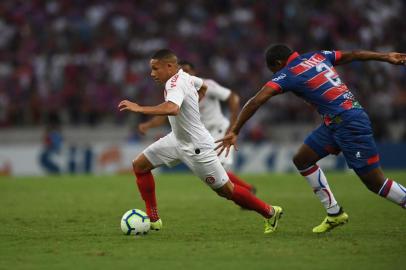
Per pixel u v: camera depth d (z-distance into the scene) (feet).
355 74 306.96
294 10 342.23
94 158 246.27
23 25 334.44
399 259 75.31
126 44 322.55
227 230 98.73
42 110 289.94
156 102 289.74
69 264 73.56
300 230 98.17
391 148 252.83
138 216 94.32
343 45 330.75
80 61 311.68
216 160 92.63
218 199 146.00
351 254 78.13
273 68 91.71
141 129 122.42
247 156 245.45
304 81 88.63
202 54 319.27
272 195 153.48
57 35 325.21
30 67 309.83
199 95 102.99
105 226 103.91
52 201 143.95
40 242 88.12
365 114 89.10
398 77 310.24
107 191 167.02
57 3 344.08
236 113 130.93
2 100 294.05
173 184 185.88
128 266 72.23
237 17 340.80
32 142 282.77
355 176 206.28
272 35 332.80
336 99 88.48
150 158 95.96
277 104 290.97
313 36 330.34
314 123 286.46
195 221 109.50
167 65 91.09
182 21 338.95
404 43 338.13
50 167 247.29
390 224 103.24
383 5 354.33
